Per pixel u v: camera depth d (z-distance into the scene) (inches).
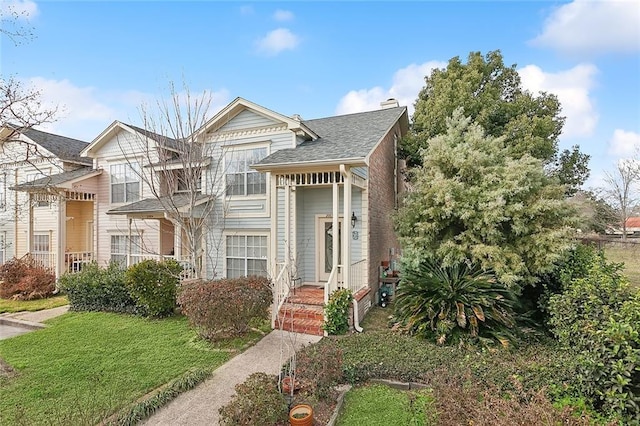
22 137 578.9
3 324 366.6
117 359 255.6
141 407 183.8
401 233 387.9
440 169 382.6
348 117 562.6
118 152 565.6
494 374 210.4
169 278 366.6
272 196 372.8
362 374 223.0
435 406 165.9
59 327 335.0
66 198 533.3
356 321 333.4
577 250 357.4
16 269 491.2
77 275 418.9
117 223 566.6
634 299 177.5
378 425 171.5
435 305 284.4
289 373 204.2
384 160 510.0
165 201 458.0
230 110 454.9
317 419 175.5
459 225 369.4
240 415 153.3
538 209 327.3
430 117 594.2
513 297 311.0
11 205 583.8
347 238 342.0
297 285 424.8
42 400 196.9
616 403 156.0
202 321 284.5
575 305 218.7
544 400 140.5
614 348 160.6
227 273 470.9
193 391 211.0
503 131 568.1
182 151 405.1
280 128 441.4
